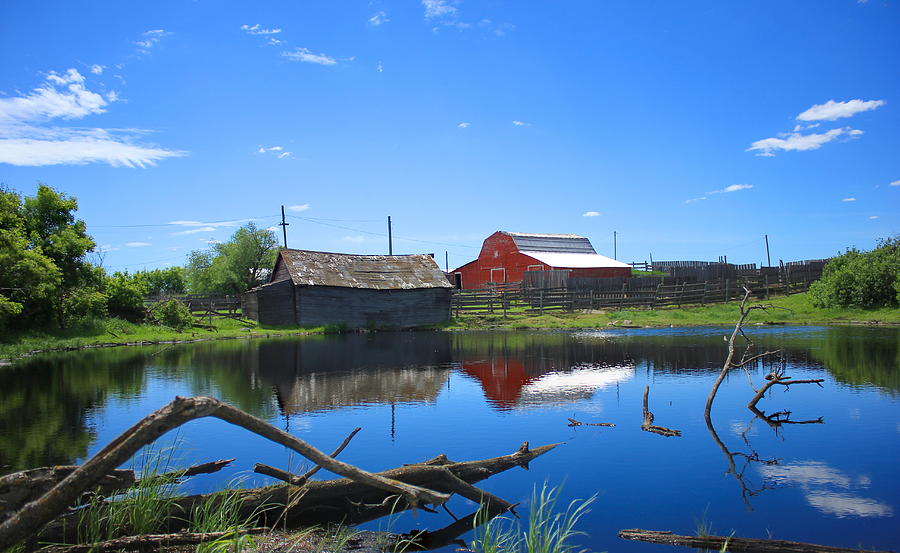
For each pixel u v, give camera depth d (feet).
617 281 154.92
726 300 148.25
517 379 51.47
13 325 87.40
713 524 20.25
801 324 105.40
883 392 43.01
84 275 106.22
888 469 25.85
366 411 38.52
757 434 32.04
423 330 123.44
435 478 22.94
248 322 124.36
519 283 154.61
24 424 34.63
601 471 26.12
